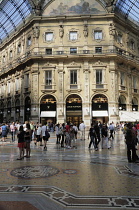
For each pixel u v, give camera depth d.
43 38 36.22
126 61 37.38
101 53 35.00
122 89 37.25
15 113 41.75
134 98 41.44
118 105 35.53
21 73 39.94
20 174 7.93
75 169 8.80
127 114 30.61
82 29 35.94
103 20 35.84
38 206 4.90
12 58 44.91
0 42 51.25
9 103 45.00
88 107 34.53
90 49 35.66
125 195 5.63
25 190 6.04
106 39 35.78
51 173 8.09
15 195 5.63
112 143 19.08
